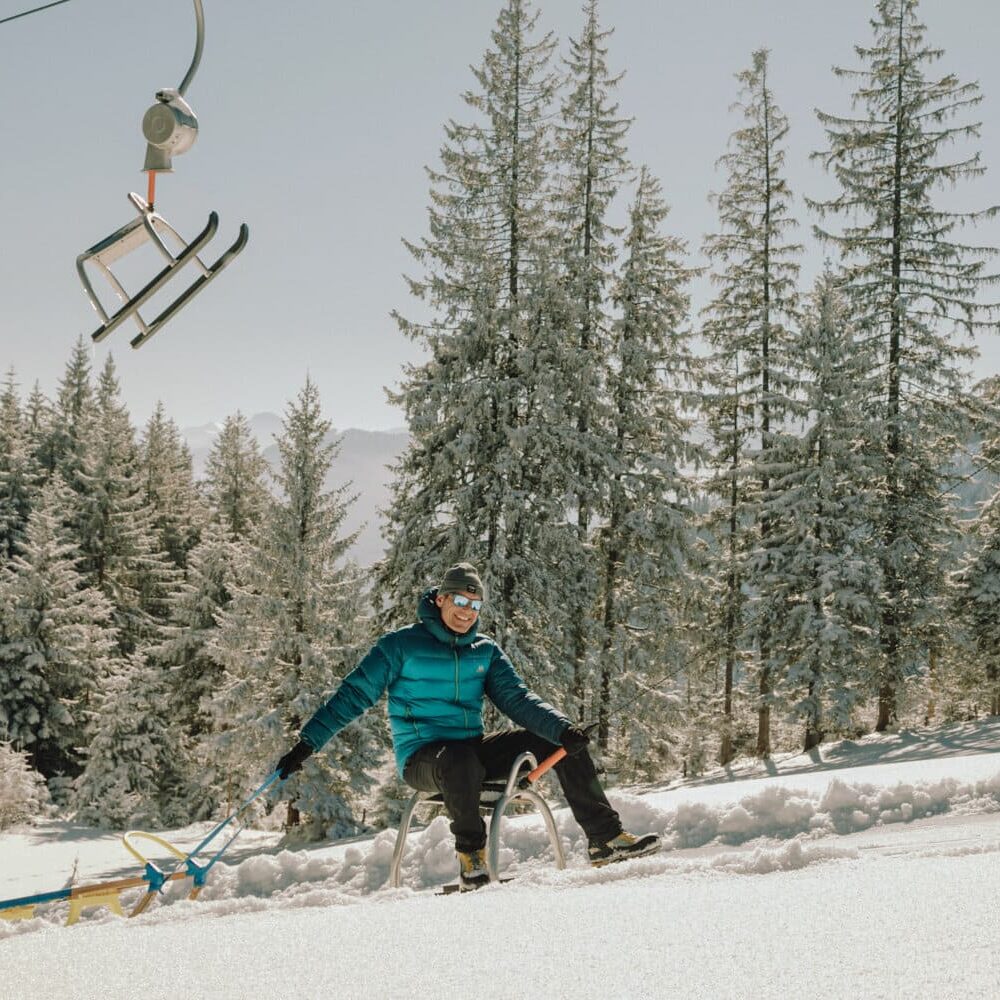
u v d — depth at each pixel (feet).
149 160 16.39
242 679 88.79
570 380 76.64
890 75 84.89
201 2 16.55
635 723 78.64
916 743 64.95
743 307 93.50
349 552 90.48
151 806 106.83
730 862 9.25
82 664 121.70
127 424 190.39
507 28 77.77
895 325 82.48
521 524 70.74
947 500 80.84
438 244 75.66
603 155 88.07
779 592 78.33
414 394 73.26
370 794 89.04
